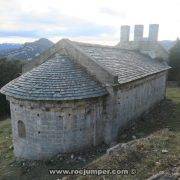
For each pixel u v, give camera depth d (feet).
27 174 44.04
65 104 45.55
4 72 133.28
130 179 31.60
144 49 99.60
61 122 46.47
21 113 48.47
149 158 36.01
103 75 49.21
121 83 50.16
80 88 46.55
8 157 52.95
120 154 38.34
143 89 69.36
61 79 47.26
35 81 47.44
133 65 68.49
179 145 40.93
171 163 33.78
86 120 48.24
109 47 73.72
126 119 59.41
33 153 48.83
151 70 74.64
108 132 51.19
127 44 102.68
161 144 40.91
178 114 74.54
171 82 140.36
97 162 38.52
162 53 101.30
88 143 49.47
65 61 51.93
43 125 46.70
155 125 63.72
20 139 50.26
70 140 47.57
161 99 92.27
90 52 57.52
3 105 116.26
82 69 51.62
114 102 49.93
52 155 47.65
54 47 57.98
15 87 48.49
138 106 66.69
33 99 44.47
